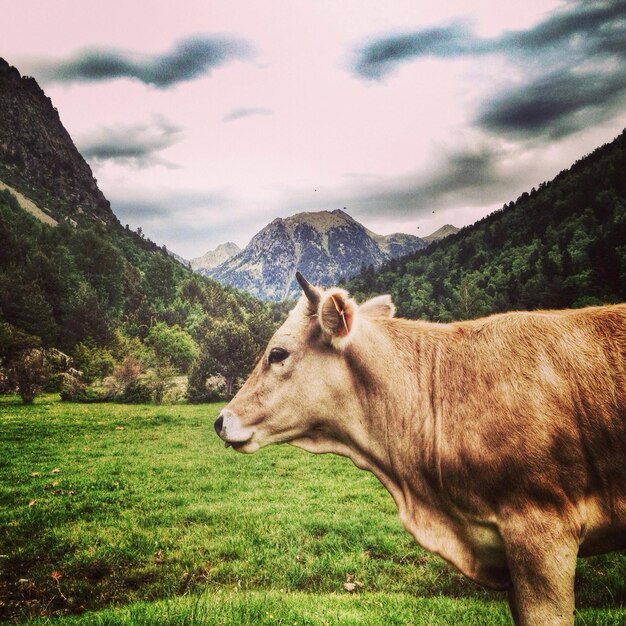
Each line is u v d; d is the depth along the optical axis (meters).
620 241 120.88
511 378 2.80
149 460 16.83
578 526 2.57
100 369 61.06
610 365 2.65
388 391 3.24
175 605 5.11
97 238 125.25
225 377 50.28
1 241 101.50
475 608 5.40
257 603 5.21
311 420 3.45
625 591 5.85
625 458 2.54
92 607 6.11
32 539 8.43
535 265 143.75
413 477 3.14
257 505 10.89
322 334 3.38
